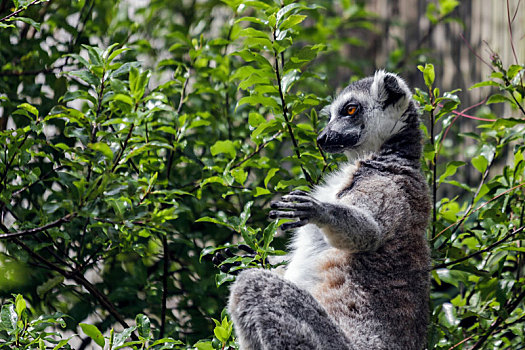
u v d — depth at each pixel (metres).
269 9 7.58
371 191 7.17
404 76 13.91
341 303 6.88
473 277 8.10
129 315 8.46
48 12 9.81
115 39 10.12
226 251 7.59
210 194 9.15
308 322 6.40
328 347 6.38
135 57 9.92
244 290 6.45
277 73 7.54
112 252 7.83
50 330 8.92
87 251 8.66
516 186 7.62
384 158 7.82
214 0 11.55
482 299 7.75
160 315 8.60
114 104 7.64
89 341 8.62
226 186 8.12
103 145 6.71
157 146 7.11
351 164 7.90
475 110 12.82
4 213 8.43
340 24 13.48
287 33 7.69
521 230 7.43
